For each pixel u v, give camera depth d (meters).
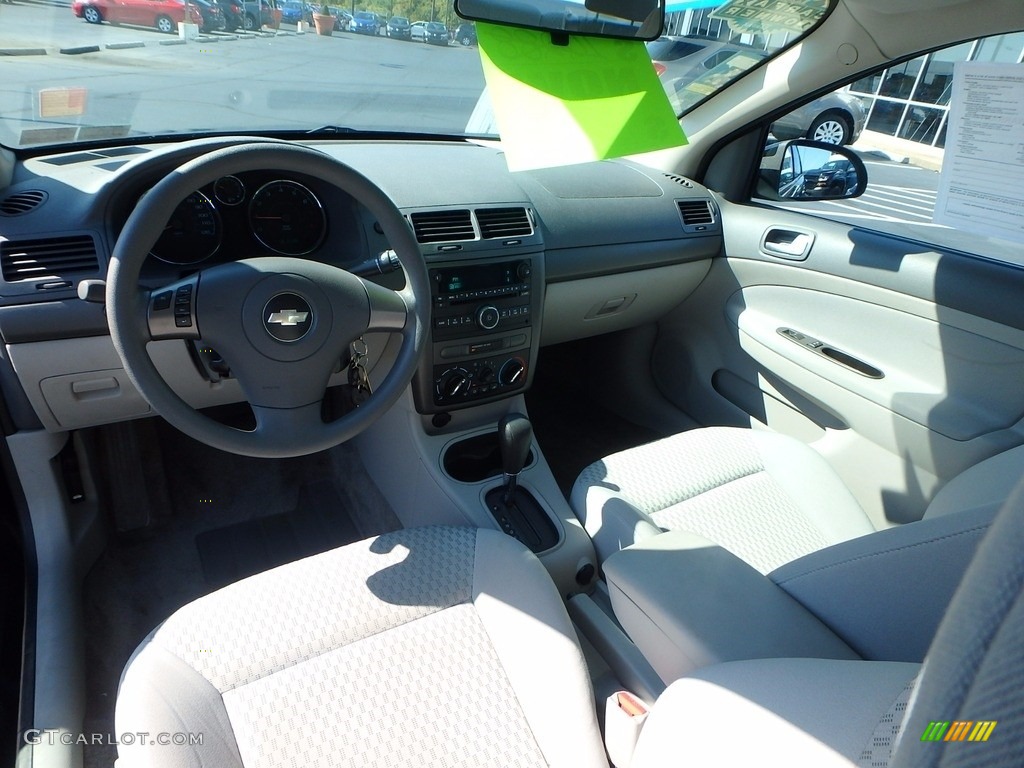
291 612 1.03
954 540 0.74
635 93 1.19
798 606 0.88
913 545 0.77
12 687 1.34
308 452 1.13
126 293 0.97
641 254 1.91
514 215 1.59
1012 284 1.50
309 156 1.02
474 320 1.55
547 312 1.86
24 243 1.21
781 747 0.55
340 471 2.07
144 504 1.84
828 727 0.54
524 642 1.01
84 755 1.31
